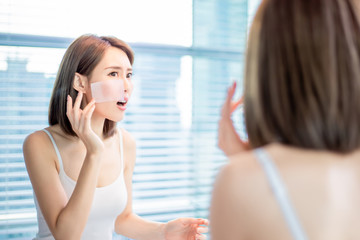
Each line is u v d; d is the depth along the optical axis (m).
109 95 1.34
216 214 0.59
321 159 0.58
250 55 0.65
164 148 2.82
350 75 0.58
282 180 0.56
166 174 2.83
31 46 2.39
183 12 2.82
